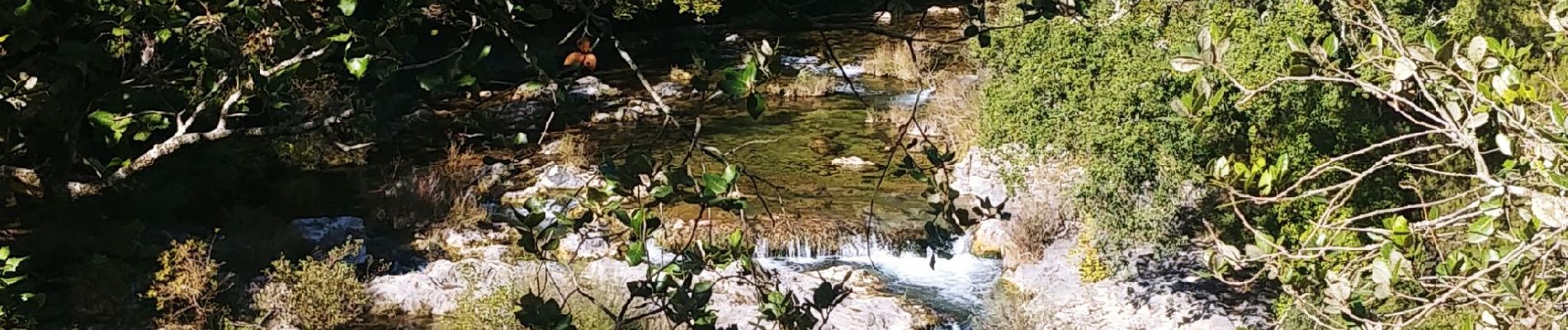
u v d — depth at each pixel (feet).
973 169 52.95
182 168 45.19
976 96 58.80
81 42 7.97
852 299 42.14
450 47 8.80
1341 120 35.68
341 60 8.55
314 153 54.19
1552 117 10.27
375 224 49.14
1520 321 11.73
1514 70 11.45
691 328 9.11
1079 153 42.63
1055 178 45.50
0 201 12.62
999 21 44.73
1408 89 12.65
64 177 8.72
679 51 85.66
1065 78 41.45
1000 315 41.55
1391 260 12.07
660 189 7.98
